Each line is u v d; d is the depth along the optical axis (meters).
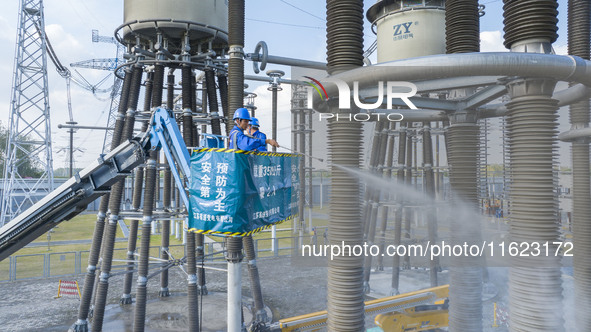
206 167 6.57
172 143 8.97
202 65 17.41
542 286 4.77
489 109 9.44
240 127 7.07
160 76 16.58
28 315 18.94
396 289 20.05
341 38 6.45
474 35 7.03
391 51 15.83
